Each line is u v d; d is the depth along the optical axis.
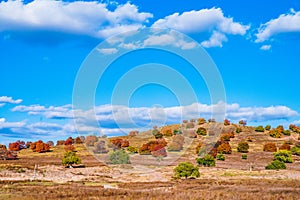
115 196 31.81
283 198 29.45
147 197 30.23
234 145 123.75
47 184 47.81
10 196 32.69
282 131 144.00
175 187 42.50
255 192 35.50
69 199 30.06
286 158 88.88
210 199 29.14
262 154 106.19
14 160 88.38
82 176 56.81
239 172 64.44
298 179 54.56
